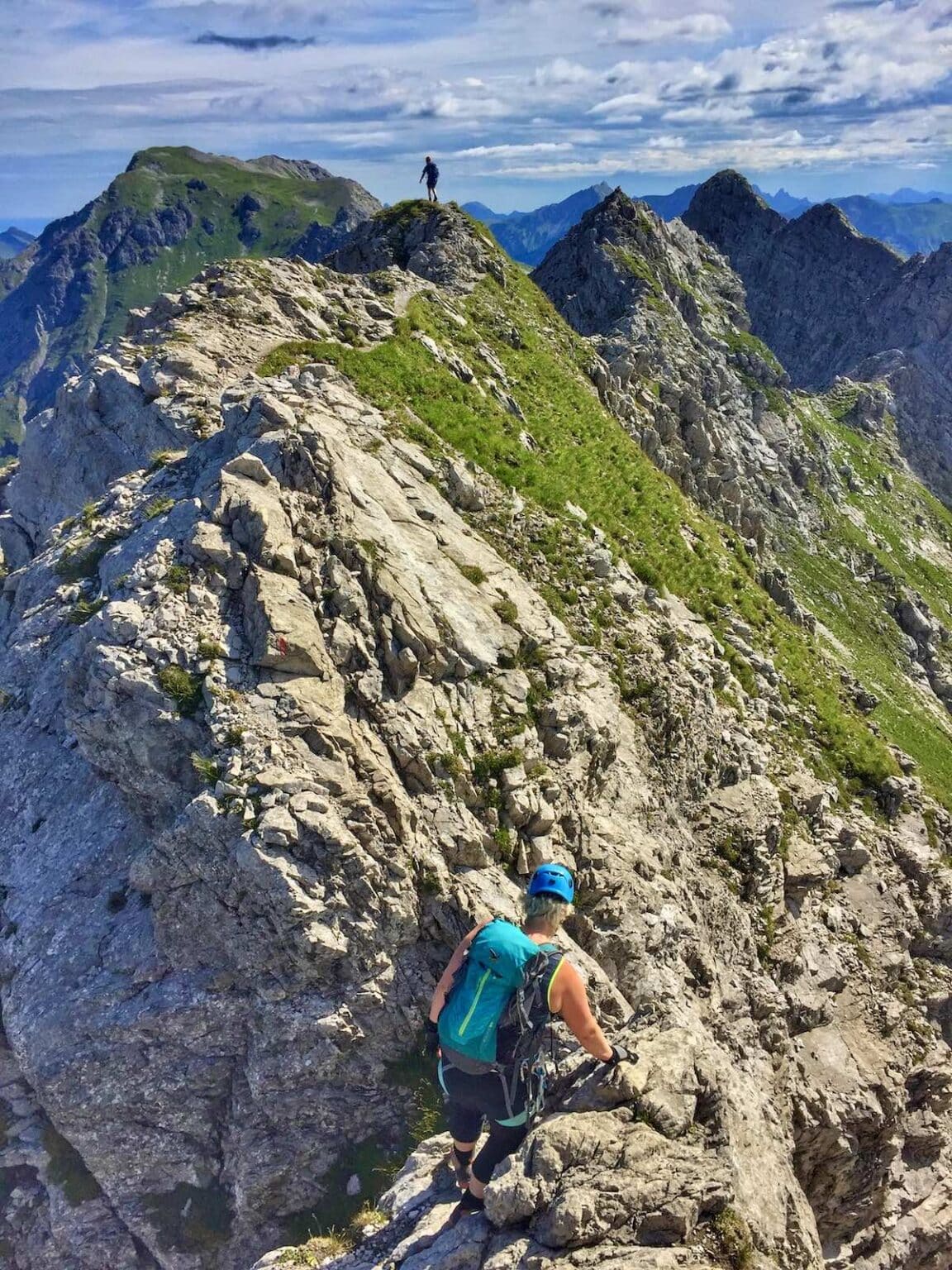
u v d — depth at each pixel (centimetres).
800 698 4331
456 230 6731
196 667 1766
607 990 1684
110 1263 1530
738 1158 1062
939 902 3650
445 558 2414
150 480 2550
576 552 3195
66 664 1873
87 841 1839
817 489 11419
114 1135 1554
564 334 6588
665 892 2111
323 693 1784
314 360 3566
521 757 2005
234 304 3872
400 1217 1124
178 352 3341
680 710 2927
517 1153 960
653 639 3094
